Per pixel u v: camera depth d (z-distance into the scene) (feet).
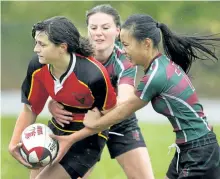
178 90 57.31
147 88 57.11
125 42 58.65
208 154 57.21
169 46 60.03
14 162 104.27
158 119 166.40
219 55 112.27
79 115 61.52
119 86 65.67
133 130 70.64
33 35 59.52
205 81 205.26
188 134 57.57
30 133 60.75
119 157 70.95
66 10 233.55
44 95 62.80
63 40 57.93
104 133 63.00
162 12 235.20
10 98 197.36
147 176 69.92
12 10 236.02
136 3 235.40
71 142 60.18
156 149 120.57
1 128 136.26
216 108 183.21
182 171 57.93
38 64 60.64
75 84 59.36
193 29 218.79
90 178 94.73
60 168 60.70
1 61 221.87
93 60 59.88
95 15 66.69
